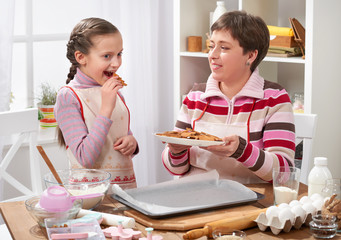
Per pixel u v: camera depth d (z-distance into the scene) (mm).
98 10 3312
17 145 2289
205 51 3051
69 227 1340
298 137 2258
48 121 3363
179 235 1396
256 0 2938
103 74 1970
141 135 3510
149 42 3479
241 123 1867
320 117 2691
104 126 1881
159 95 3578
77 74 1997
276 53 2803
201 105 1942
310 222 1395
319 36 2602
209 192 1647
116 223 1440
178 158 1871
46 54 3365
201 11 3203
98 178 1702
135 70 3416
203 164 1888
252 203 1604
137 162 3531
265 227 1404
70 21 3377
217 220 1449
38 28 3318
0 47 2957
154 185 1689
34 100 3402
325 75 2672
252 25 1792
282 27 2877
